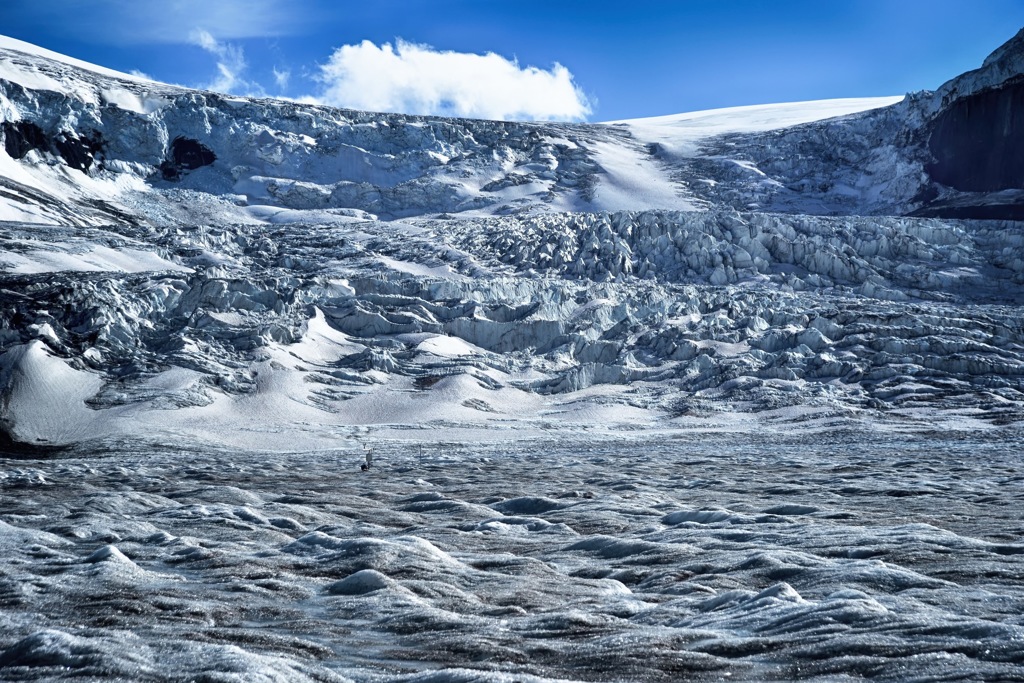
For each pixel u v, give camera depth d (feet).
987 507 63.21
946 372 213.05
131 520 60.29
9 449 169.17
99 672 22.59
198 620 31.42
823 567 37.29
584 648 26.43
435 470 127.13
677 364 230.48
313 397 207.92
